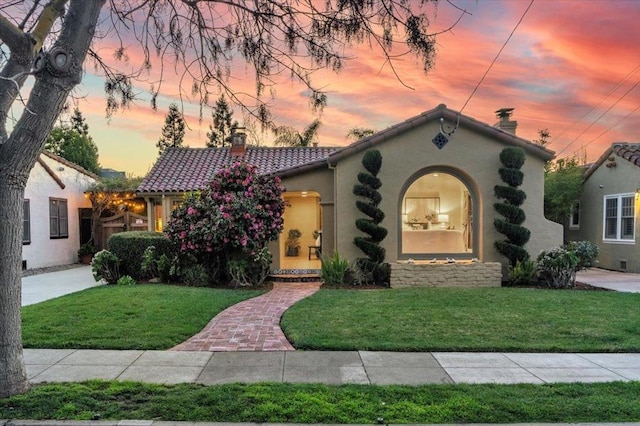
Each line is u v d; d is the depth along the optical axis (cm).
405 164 1235
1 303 429
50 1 459
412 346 602
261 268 1174
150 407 405
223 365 532
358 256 1239
